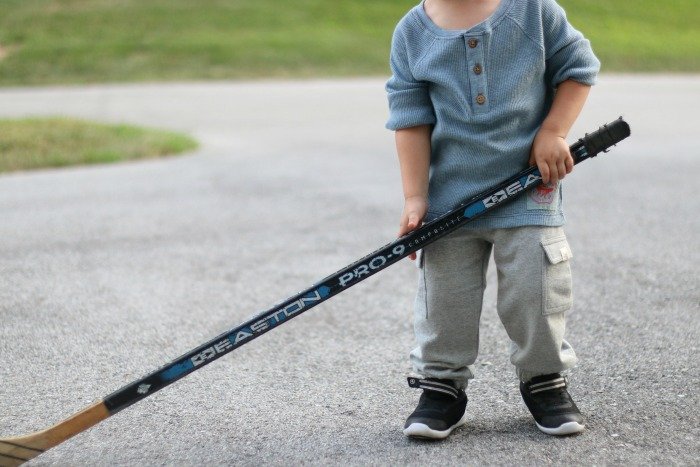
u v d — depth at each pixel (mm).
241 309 2990
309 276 3305
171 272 3375
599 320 2777
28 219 4312
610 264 3316
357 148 6965
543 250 2053
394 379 2432
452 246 2111
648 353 2525
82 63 14133
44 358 2621
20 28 15586
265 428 2182
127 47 14836
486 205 2045
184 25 16016
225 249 3668
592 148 2061
